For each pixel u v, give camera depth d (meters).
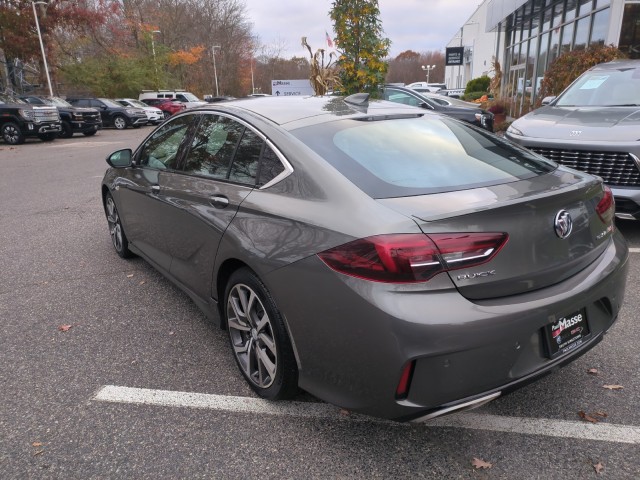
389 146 2.65
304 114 2.94
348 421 2.60
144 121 28.33
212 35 60.28
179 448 2.42
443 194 2.25
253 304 2.70
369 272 2.02
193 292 3.38
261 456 2.37
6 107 18.55
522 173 2.59
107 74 38.94
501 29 23.14
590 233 2.46
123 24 42.00
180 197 3.34
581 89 6.59
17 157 14.71
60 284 4.46
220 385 2.93
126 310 3.92
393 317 1.96
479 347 2.00
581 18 13.97
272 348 2.58
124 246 4.93
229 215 2.79
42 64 33.94
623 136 4.89
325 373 2.27
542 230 2.19
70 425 2.60
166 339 3.47
